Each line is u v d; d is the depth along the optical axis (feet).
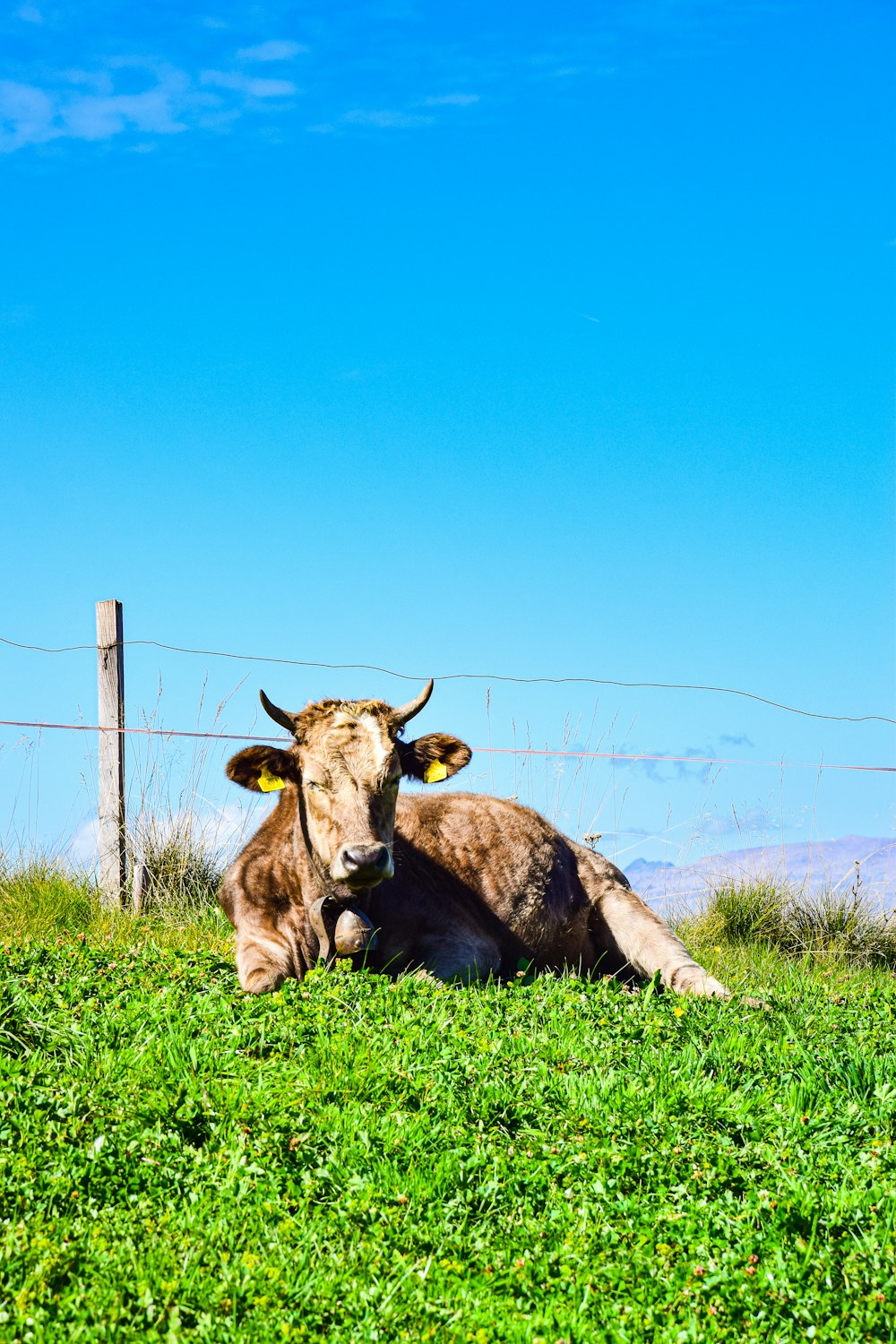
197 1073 18.80
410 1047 20.44
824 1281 14.49
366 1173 16.61
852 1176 16.71
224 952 32.58
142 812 44.16
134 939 37.29
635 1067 20.59
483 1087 18.83
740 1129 18.28
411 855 32.94
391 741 29.60
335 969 28.50
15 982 22.99
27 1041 20.24
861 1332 13.67
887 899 48.78
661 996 26.48
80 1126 16.96
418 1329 13.42
